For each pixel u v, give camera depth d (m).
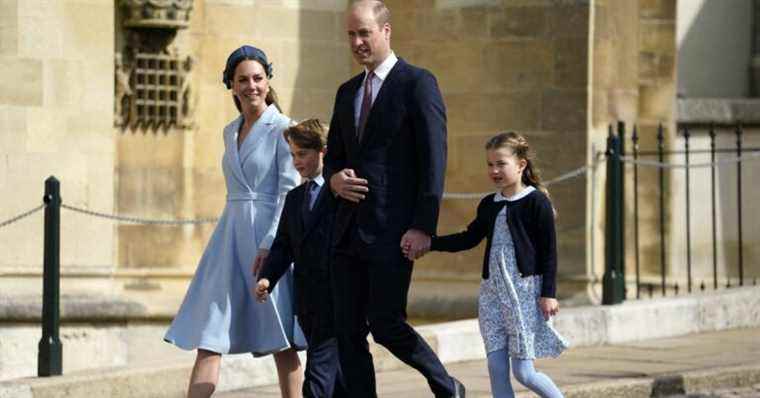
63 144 52.12
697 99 66.94
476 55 56.47
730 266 66.44
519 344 32.41
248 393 39.69
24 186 51.56
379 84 31.64
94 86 52.62
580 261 55.22
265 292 32.31
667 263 60.03
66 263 52.31
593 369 42.28
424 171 31.11
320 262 32.41
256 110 33.41
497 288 32.62
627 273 59.19
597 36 55.84
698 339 49.62
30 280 51.47
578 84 55.22
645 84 59.91
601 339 48.19
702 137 66.31
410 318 56.97
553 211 32.56
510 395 32.88
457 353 45.41
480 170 56.47
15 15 51.34
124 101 54.38
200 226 55.69
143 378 38.81
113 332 53.16
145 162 54.78
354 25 31.61
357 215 31.47
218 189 55.91
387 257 31.14
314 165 32.88
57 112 52.00
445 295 56.53
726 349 46.88
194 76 55.38
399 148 31.44
